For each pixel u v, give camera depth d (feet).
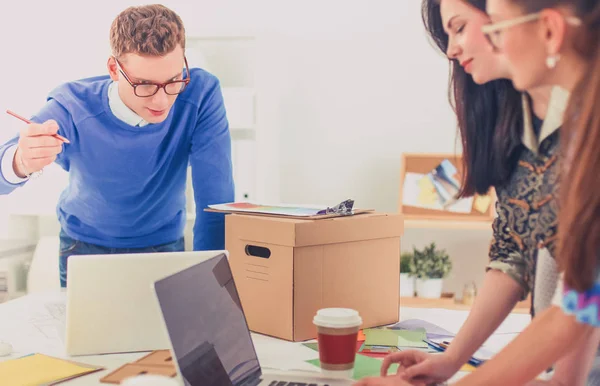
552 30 2.97
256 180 11.34
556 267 3.75
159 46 5.71
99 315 4.61
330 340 4.05
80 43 12.69
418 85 12.26
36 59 12.66
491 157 4.01
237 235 5.39
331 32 12.39
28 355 4.51
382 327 5.38
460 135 4.11
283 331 5.04
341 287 5.21
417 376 3.86
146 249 7.21
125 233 7.06
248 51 11.76
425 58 12.19
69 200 7.06
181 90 6.10
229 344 3.96
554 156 3.66
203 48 11.80
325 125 12.53
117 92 6.36
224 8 12.63
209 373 3.62
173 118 6.59
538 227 3.82
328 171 12.57
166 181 6.91
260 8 12.53
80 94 6.49
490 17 3.25
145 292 4.71
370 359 4.44
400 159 12.37
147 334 4.72
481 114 3.98
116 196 6.81
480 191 4.17
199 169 6.72
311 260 5.02
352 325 4.03
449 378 3.92
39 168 5.70
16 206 12.09
